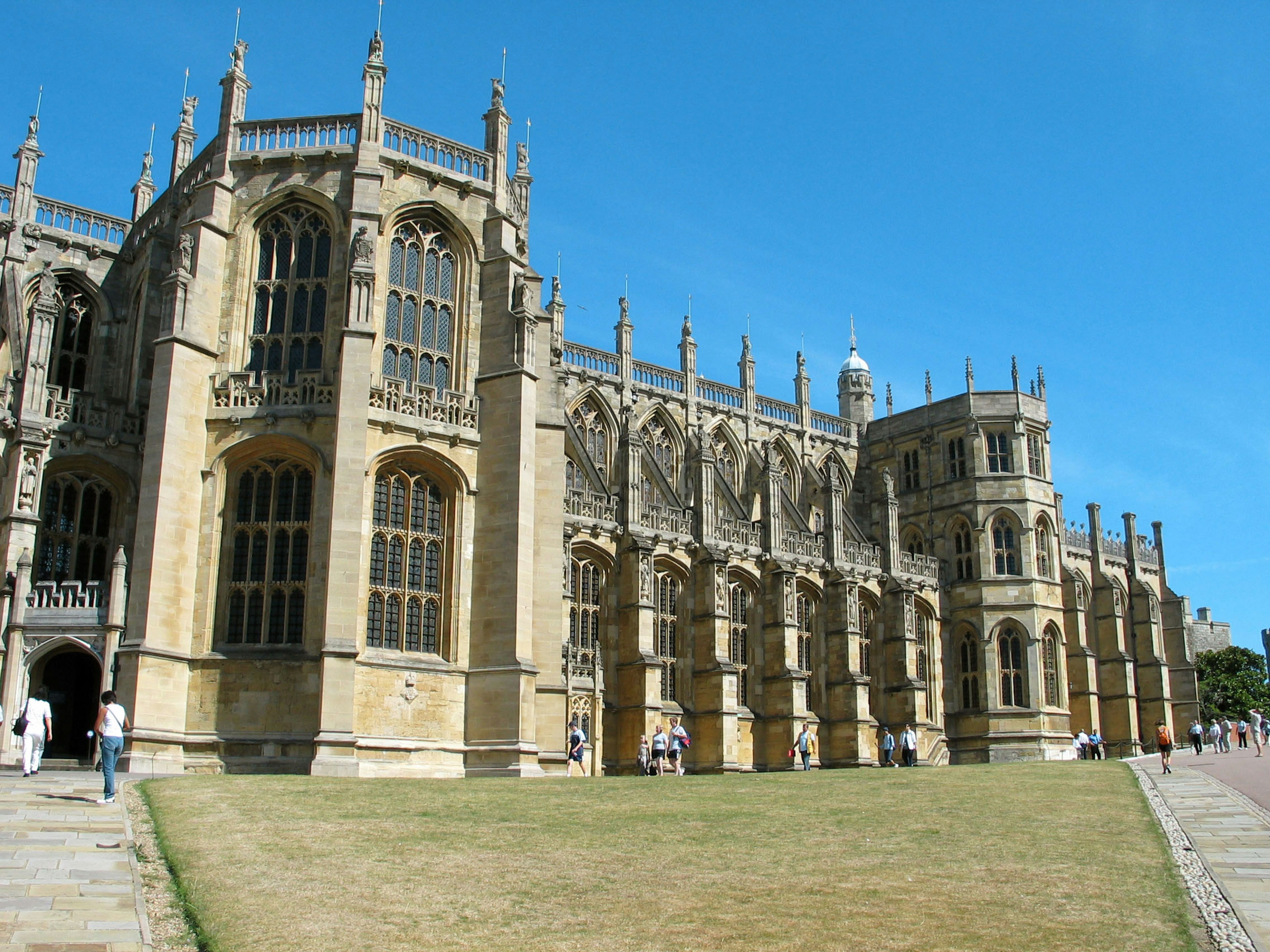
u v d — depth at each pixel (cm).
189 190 5078
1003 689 8900
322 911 1883
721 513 8225
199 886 2017
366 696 4434
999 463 9250
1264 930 1762
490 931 1791
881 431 9906
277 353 4812
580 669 6481
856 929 1795
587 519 6819
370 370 4588
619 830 2683
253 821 2655
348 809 2911
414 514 4775
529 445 4928
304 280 4878
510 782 3800
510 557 4775
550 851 2409
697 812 3003
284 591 4516
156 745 4222
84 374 5628
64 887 1945
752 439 9006
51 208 5691
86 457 5003
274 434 4600
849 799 3384
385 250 4906
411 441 4741
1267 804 3369
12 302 5344
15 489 4672
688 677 7275
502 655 4691
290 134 5025
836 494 8419
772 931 1783
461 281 5116
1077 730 9494
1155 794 3747
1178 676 11362
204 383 4659
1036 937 1739
